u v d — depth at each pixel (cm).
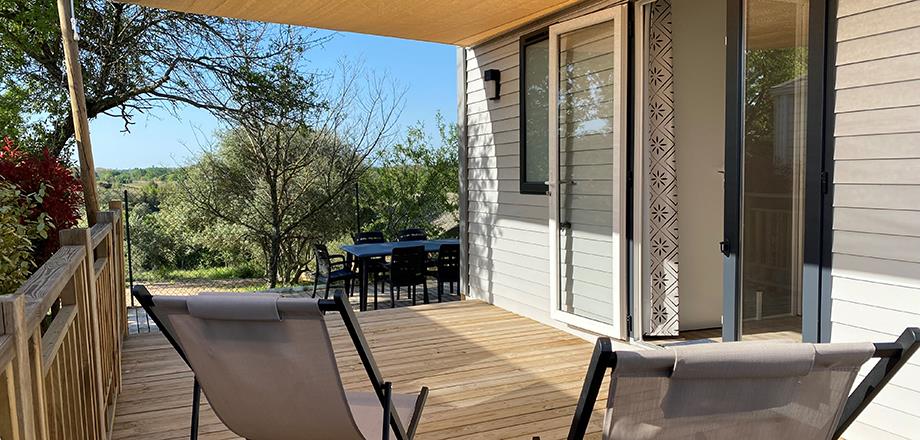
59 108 945
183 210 1373
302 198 1357
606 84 448
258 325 185
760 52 333
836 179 292
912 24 260
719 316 500
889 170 270
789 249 322
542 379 385
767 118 330
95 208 472
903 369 270
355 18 505
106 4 983
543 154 530
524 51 544
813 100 301
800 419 149
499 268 607
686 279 488
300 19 508
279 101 1125
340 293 174
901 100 264
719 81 485
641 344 443
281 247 1375
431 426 313
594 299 472
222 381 200
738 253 350
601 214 461
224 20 1063
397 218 1507
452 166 1552
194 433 219
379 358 433
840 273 292
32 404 140
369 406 233
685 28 473
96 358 275
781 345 138
